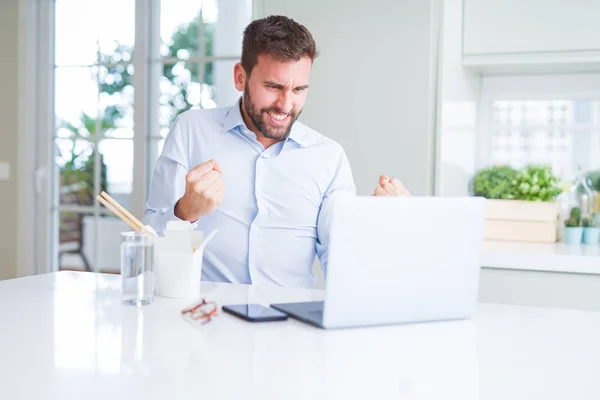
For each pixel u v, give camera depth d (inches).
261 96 70.6
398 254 49.0
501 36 105.3
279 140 79.9
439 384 36.4
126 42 144.6
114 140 146.9
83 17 148.4
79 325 48.3
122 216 59.1
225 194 79.4
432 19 103.0
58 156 152.6
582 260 94.1
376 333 48.2
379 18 105.3
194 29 137.8
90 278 68.6
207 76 137.2
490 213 112.1
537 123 120.1
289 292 62.7
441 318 52.5
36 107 152.9
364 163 107.0
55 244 153.4
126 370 37.8
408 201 48.8
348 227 47.0
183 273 58.3
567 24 102.0
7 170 153.0
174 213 68.1
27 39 150.8
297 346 43.6
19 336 45.0
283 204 79.2
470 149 119.7
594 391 35.5
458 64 107.7
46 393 33.8
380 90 105.7
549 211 109.1
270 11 111.2
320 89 109.0
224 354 41.3
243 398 33.4
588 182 114.7
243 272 79.2
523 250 99.3
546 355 42.8
